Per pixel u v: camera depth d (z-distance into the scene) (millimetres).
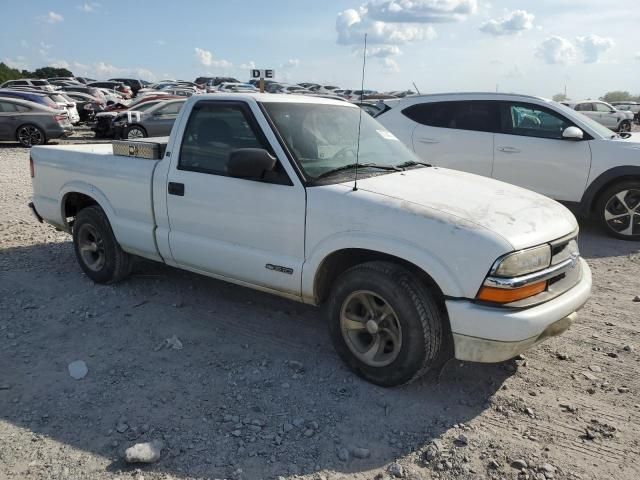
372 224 3342
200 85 45594
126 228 4746
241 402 3312
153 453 2770
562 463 2832
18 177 11375
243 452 2871
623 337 4258
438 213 3221
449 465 2795
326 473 2742
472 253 3043
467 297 3074
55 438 2967
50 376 3584
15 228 7199
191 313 4582
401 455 2883
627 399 3410
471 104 7844
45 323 4367
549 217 3479
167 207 4406
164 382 3527
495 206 3430
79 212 5191
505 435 3051
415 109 8250
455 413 3242
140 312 4582
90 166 5012
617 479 2723
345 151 4086
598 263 6125
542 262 3197
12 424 3080
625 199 6977
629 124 29266
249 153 3605
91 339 4109
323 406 3283
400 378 3340
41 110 17984
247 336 4191
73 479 2664
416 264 3184
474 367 3762
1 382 3498
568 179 7211
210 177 4098
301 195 3629
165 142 4797
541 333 3107
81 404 3275
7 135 17672
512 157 7496
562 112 7297
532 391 3480
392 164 4180
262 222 3830
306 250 3650
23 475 2686
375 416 3197
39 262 5840
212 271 4258
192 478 2686
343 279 3510
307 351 3957
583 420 3195
